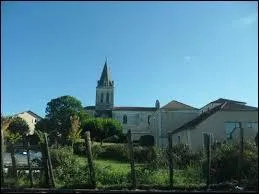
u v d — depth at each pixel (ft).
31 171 51.24
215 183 52.54
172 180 49.32
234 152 54.24
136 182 50.29
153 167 58.49
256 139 52.90
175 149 81.05
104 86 464.24
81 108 299.58
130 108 384.88
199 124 132.46
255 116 68.08
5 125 79.10
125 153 111.55
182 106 255.50
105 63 476.13
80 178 52.44
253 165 50.55
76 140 167.94
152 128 283.18
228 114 115.44
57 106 291.79
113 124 273.75
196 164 58.44
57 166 57.00
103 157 118.73
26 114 282.77
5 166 52.31
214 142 66.13
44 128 274.16
